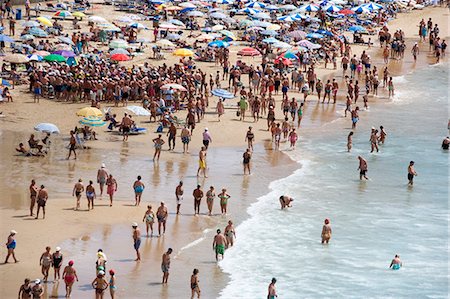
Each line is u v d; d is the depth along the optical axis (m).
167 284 59.72
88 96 110.25
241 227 72.31
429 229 75.06
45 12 151.62
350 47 157.75
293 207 78.50
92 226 69.00
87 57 124.06
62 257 59.25
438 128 112.94
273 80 124.94
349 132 108.38
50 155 88.94
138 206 74.62
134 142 95.75
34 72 110.75
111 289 55.88
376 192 84.94
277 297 59.50
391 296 60.75
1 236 65.19
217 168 88.56
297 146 100.38
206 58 138.25
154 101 104.06
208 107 112.81
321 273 64.31
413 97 131.75
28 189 77.06
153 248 66.00
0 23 135.50
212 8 168.12
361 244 70.69
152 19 158.25
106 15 156.12
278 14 178.62
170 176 84.50
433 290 62.12
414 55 160.12
